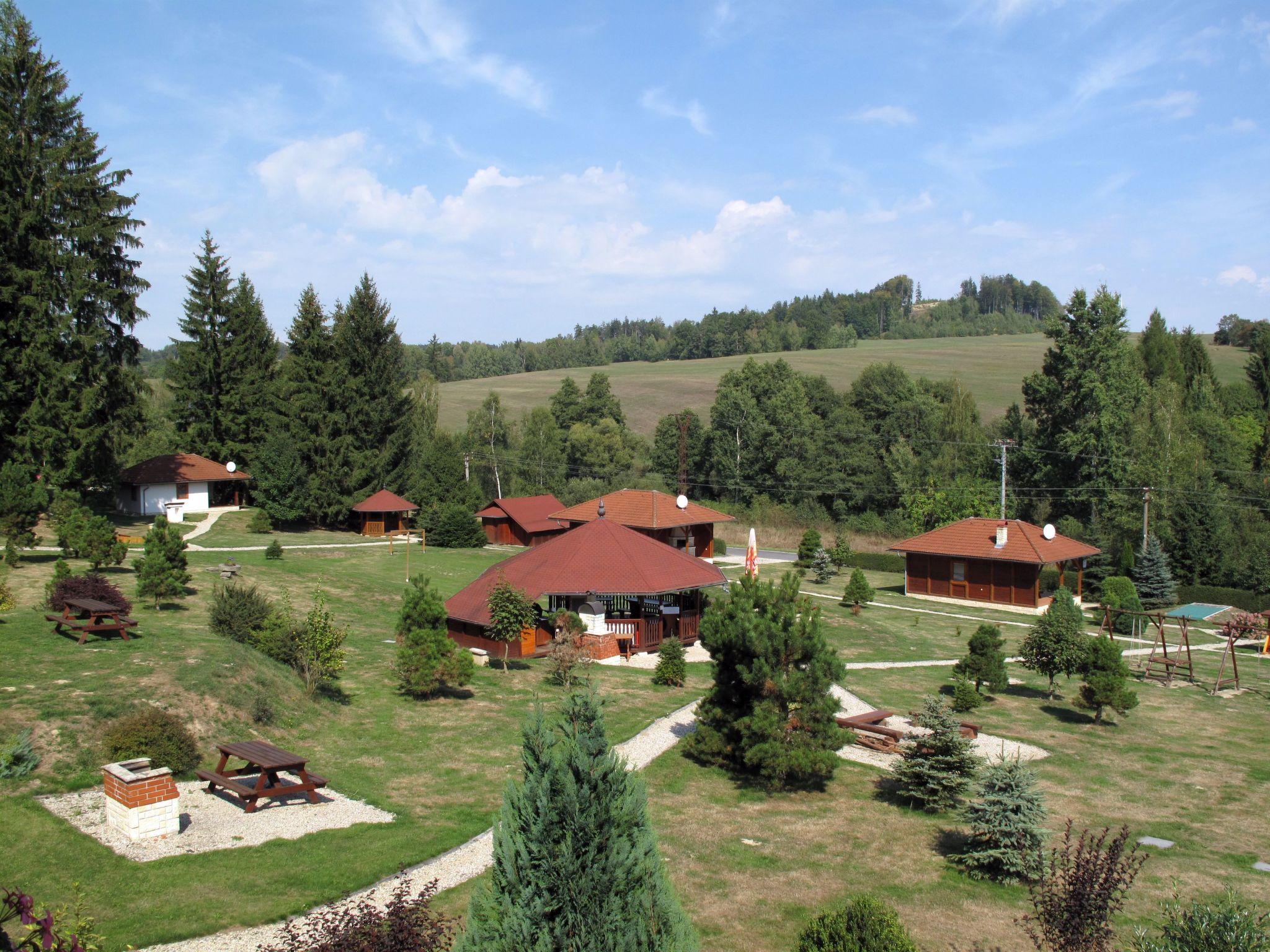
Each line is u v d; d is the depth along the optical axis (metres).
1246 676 34.25
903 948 8.92
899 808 17.56
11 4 43.38
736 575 54.34
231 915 11.33
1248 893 13.96
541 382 141.00
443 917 8.76
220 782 15.26
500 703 23.28
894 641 37.22
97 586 23.02
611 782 7.22
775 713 18.25
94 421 45.53
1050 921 10.27
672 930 7.04
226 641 22.89
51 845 12.80
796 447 87.81
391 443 68.12
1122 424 69.12
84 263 43.06
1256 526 58.97
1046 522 70.31
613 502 57.41
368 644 28.72
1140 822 17.22
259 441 68.50
